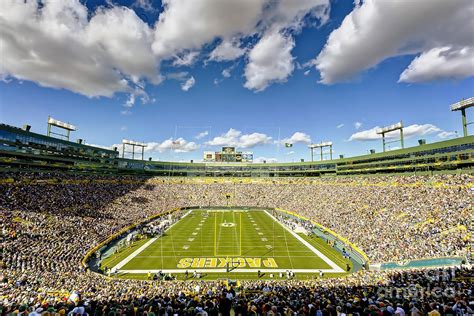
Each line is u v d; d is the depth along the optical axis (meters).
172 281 25.69
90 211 49.78
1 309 12.17
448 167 48.53
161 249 39.34
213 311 11.10
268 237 46.81
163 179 94.69
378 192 56.31
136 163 96.50
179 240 44.53
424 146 53.84
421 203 42.94
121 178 81.06
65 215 42.94
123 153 92.06
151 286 22.09
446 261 25.70
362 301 12.59
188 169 104.50
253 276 29.56
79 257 31.55
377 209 48.31
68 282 21.41
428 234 33.06
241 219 65.12
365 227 42.22
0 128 48.41
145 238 45.66
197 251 38.41
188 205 80.88
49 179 56.50
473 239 28.50
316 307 11.32
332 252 38.31
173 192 85.94
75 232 37.62
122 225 47.97
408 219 39.53
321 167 91.38
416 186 50.50
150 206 67.31
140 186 82.44
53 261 27.39
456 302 11.12
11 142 50.62
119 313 10.61
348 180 74.81
